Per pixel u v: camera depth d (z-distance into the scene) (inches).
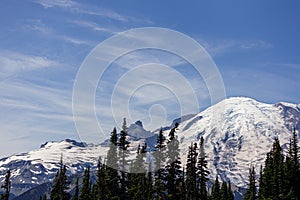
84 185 4114.2
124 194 3553.2
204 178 3567.9
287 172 3878.0
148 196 3430.1
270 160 4274.1
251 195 4655.5
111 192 3462.1
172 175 3245.6
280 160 4023.1
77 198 4303.6
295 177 3858.3
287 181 3848.4
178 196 3287.4
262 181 4247.0
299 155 3978.8
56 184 4146.2
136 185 3501.5
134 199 3486.7
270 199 3870.6
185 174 3474.4
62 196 4101.9
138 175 3408.0
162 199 3243.1
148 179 3425.2
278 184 3897.6
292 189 3828.7
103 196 3447.3
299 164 3964.1
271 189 3954.2
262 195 4057.6
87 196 4042.8
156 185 3267.7
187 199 3351.4
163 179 3267.7
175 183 3277.6
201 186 3575.3
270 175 4087.1
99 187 3467.0
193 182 3459.6
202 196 3543.3
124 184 3540.8
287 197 3779.5
